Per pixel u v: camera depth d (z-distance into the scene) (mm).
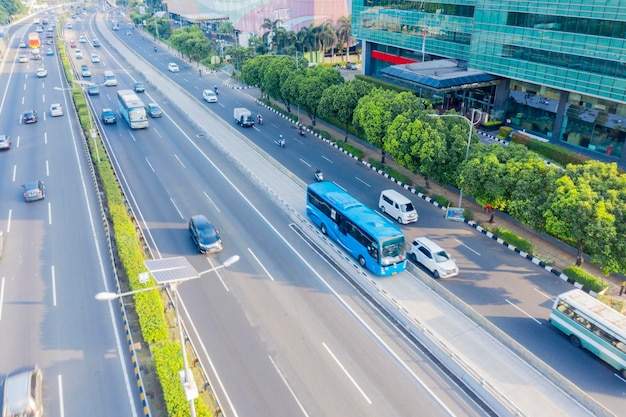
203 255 30578
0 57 101562
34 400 18703
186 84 84188
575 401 19719
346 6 101688
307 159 48219
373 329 24125
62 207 37344
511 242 32031
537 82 49531
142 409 19438
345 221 30781
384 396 20016
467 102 62938
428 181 41250
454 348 22688
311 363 21766
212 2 142375
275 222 35250
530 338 23812
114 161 46812
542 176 29875
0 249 30250
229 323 24344
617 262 25453
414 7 65938
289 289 27250
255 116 64250
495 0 51375
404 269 28719
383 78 75438
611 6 40438
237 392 20109
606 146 47000
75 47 118625
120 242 29984
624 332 21094
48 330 23859
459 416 19125
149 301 24375
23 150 49875
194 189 40750
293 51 84250
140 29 157375
